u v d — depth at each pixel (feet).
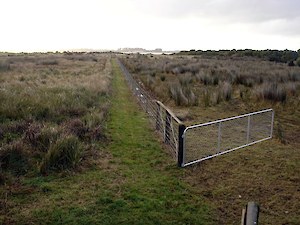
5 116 31.55
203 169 23.52
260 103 47.52
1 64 101.09
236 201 18.58
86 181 20.34
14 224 15.26
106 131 32.53
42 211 16.52
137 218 16.16
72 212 16.53
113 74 100.63
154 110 39.01
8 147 22.20
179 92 49.55
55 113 34.35
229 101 49.55
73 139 23.77
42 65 128.26
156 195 18.80
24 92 42.80
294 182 21.40
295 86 55.06
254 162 25.18
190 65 103.86
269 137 32.53
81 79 68.54
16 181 19.61
